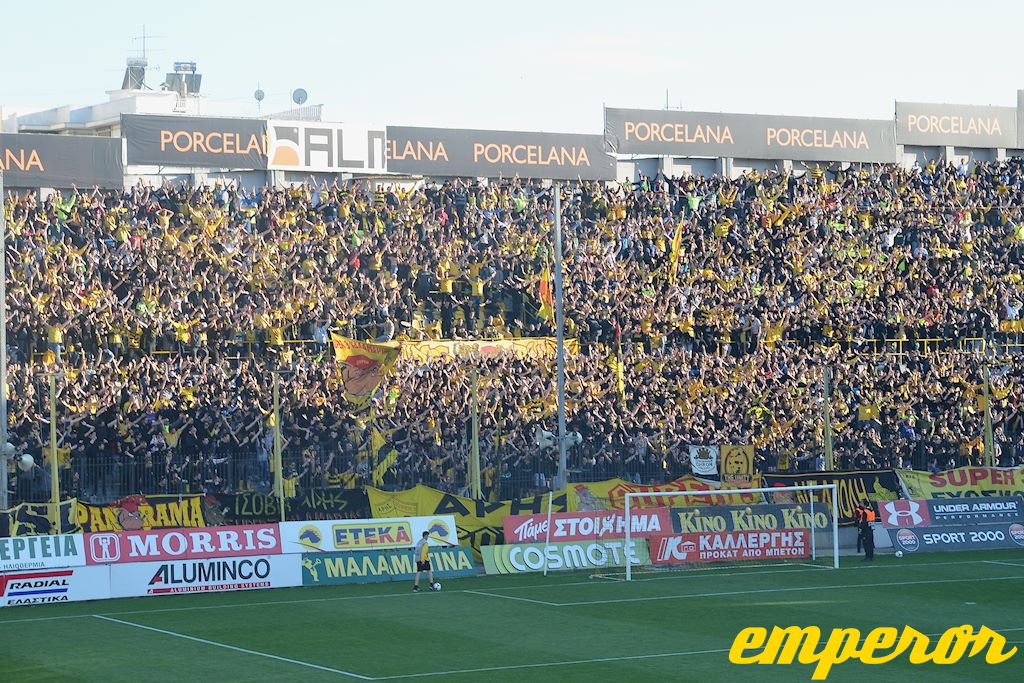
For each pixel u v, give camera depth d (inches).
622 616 1541.6
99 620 1542.8
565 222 3009.4
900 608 1599.4
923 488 2301.9
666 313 2942.9
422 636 1409.9
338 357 2176.4
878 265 3164.4
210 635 1425.9
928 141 3410.4
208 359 2571.4
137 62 4210.1
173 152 2768.2
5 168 2596.0
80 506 1822.1
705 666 1221.7
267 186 2876.5
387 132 2960.1
